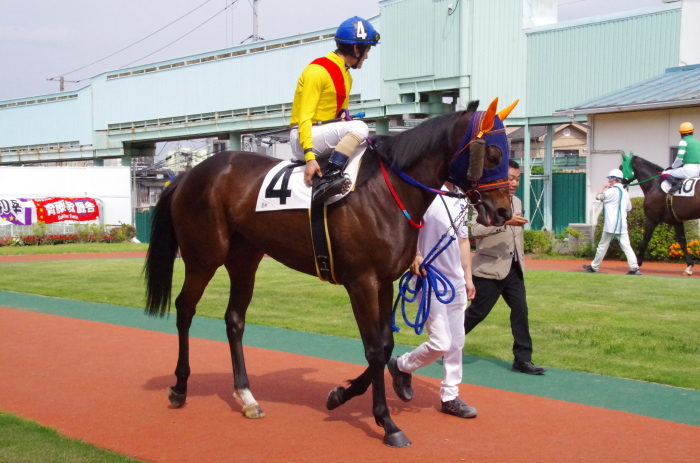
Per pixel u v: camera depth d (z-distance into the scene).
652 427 4.20
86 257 17.80
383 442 3.95
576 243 15.49
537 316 7.82
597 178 16.28
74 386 5.16
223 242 4.64
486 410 4.58
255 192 4.52
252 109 24.97
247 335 7.10
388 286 4.30
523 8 18.75
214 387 5.18
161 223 4.97
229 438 4.04
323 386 5.19
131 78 29.58
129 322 7.94
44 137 35.19
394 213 4.05
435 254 4.31
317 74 4.20
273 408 4.65
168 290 4.96
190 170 4.90
